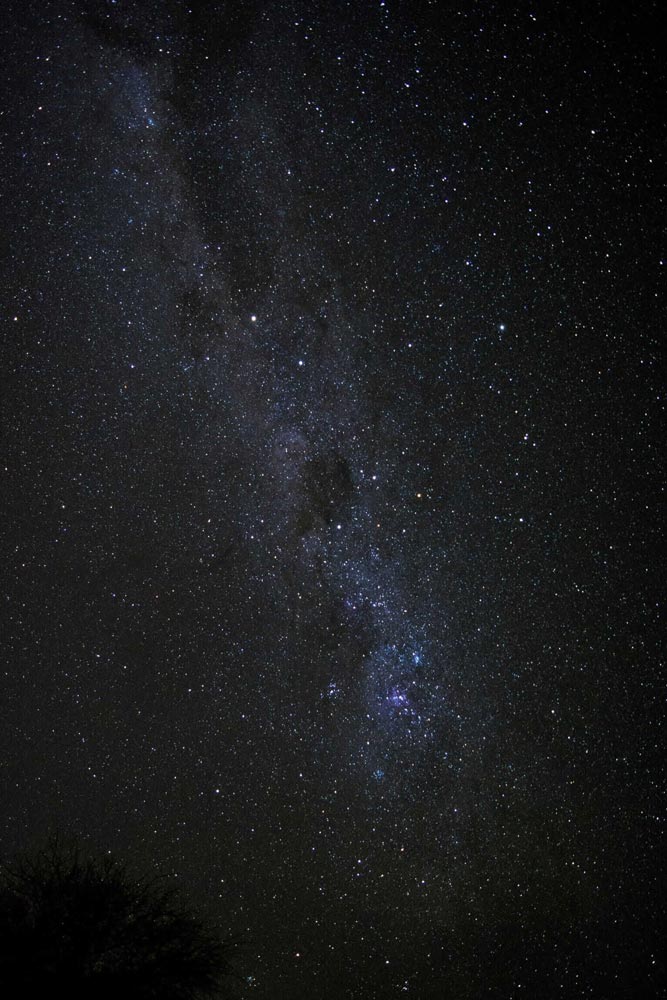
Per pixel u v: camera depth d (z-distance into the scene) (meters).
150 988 2.38
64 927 2.40
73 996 2.28
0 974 2.28
